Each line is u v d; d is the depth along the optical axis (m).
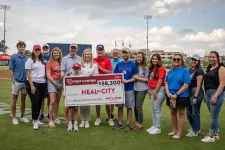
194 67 5.98
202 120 7.93
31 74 6.58
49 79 6.64
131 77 6.62
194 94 5.89
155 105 6.27
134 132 6.40
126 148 5.21
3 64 60.59
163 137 6.00
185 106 5.75
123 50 6.59
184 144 5.50
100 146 5.30
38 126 6.79
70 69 6.88
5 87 16.97
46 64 6.84
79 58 7.11
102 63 7.10
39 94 6.62
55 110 7.23
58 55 6.80
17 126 6.76
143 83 6.52
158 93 6.18
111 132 6.36
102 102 6.68
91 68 6.77
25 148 5.12
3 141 5.51
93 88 6.66
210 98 5.62
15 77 6.86
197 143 5.57
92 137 5.91
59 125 7.02
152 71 6.30
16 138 5.73
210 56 5.59
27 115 8.26
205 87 5.75
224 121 7.77
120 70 6.68
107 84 6.62
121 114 6.77
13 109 7.03
